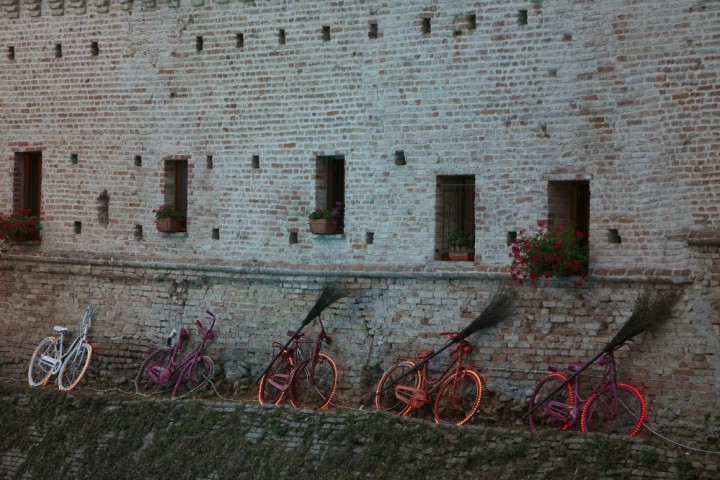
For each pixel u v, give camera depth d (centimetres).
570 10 2466
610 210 2419
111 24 3092
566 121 2470
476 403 2439
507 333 2506
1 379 3153
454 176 2658
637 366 2348
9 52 3262
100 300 3094
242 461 2505
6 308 3256
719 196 2291
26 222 3200
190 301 2953
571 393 2355
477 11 2577
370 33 2717
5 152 3269
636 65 2386
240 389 2819
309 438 2475
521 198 2523
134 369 3008
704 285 2291
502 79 2547
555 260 2417
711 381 2272
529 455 2238
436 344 2606
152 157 3031
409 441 2367
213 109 2939
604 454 2172
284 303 2816
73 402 2839
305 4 2803
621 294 2397
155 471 2592
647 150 2373
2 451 2838
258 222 2872
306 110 2805
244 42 2891
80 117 3144
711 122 2302
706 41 2308
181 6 2984
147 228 3038
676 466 2119
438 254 2642
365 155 2720
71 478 2697
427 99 2639
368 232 2719
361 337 2695
